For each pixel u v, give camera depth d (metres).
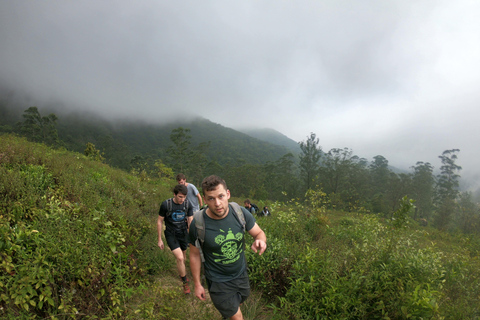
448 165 64.25
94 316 2.66
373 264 3.56
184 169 68.31
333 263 3.52
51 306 2.70
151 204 7.88
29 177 4.72
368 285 3.10
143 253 4.35
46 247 3.02
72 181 5.66
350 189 51.06
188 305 3.18
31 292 2.49
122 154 98.75
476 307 3.21
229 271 2.39
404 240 4.42
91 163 11.09
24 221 3.50
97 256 3.24
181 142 69.00
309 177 47.97
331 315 2.92
